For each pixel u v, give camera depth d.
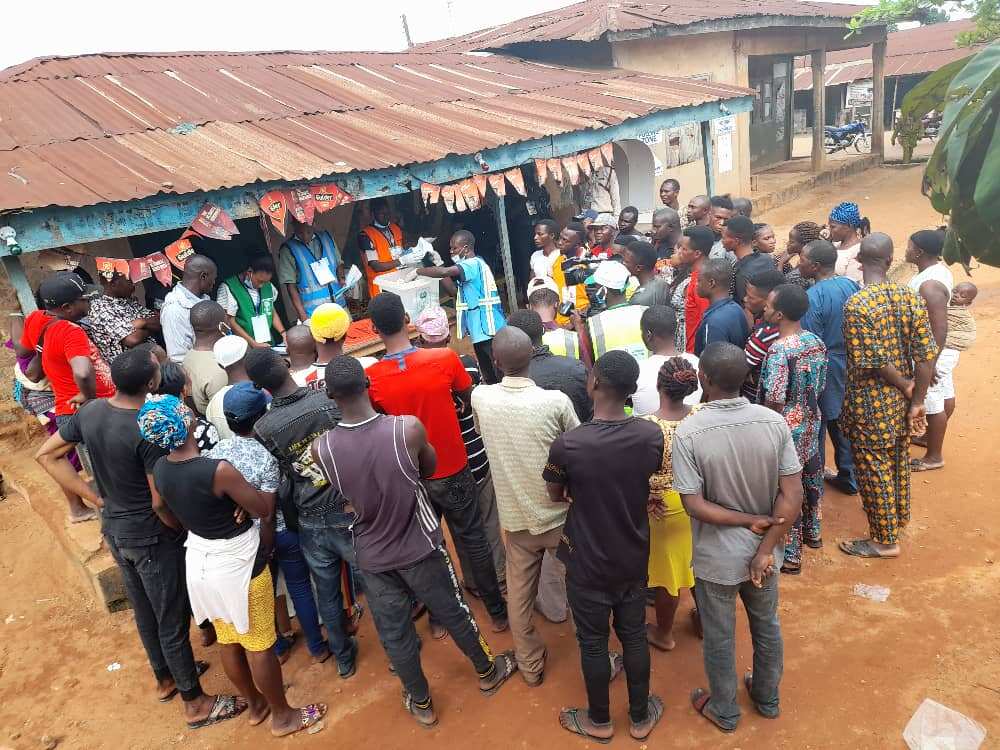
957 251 2.14
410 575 3.34
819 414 4.25
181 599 3.67
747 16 12.68
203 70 8.09
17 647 4.67
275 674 3.58
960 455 5.72
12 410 6.90
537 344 4.04
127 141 5.92
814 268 4.77
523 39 11.91
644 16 11.88
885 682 3.59
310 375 4.00
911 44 26.72
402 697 3.84
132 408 3.46
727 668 3.27
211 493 3.21
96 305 4.71
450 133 7.24
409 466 3.21
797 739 3.31
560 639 4.15
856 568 4.48
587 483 3.00
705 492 3.04
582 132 8.05
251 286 6.27
